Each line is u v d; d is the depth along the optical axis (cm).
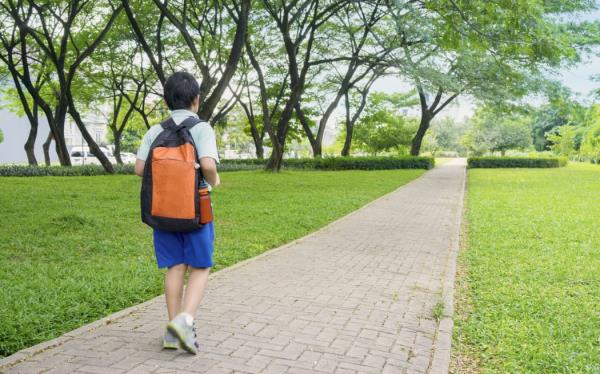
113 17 2077
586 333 379
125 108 3884
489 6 1048
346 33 2811
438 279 553
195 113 333
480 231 877
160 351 331
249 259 641
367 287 514
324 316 416
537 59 1238
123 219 923
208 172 311
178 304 337
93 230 802
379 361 326
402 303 459
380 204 1333
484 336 373
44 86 2884
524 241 782
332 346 349
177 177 304
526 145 7000
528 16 1067
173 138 313
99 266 572
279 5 2233
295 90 2416
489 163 4100
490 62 2147
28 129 4750
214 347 340
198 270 333
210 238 328
